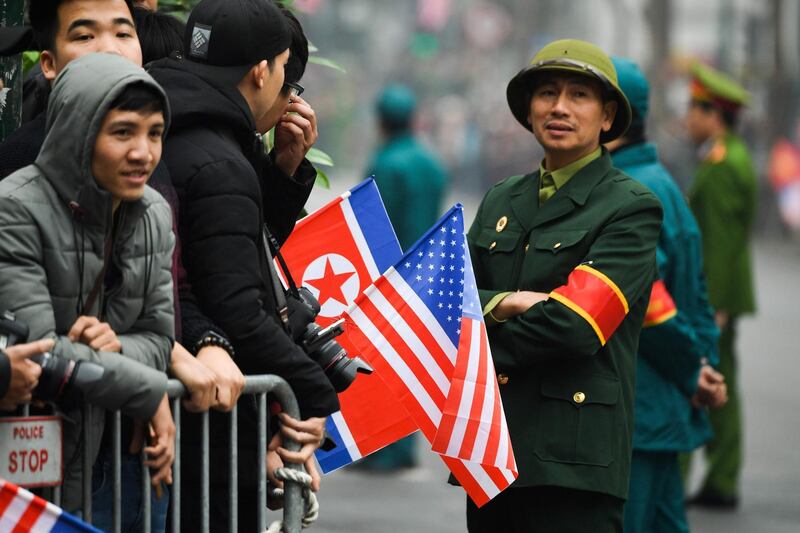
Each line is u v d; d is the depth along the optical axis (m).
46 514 7.15
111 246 7.64
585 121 10.48
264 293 8.75
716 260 18.80
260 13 8.85
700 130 19.34
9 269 7.27
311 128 9.75
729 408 18.67
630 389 10.41
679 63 76.31
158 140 7.51
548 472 10.05
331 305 10.49
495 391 9.66
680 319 12.78
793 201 71.50
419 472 20.66
